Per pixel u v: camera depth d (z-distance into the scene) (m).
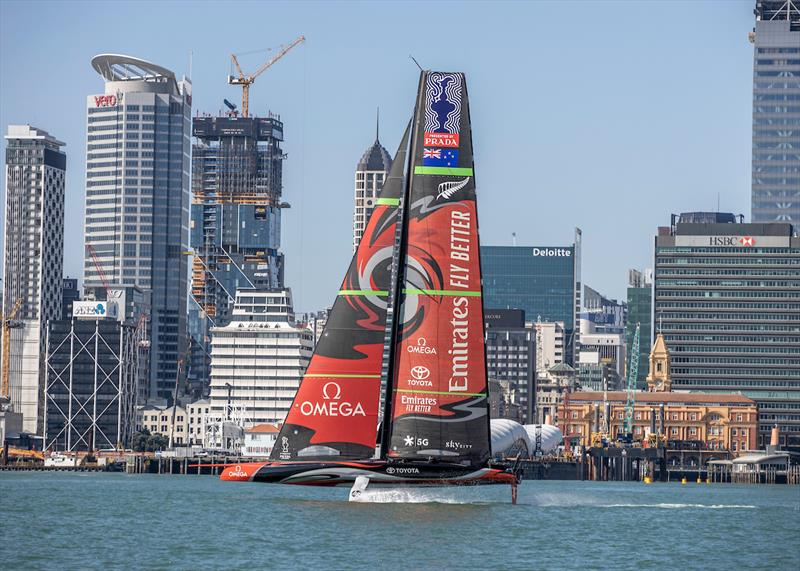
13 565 127.25
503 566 129.25
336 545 140.00
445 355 160.12
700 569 133.38
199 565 127.25
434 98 158.75
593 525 169.50
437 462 161.25
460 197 159.12
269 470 168.00
